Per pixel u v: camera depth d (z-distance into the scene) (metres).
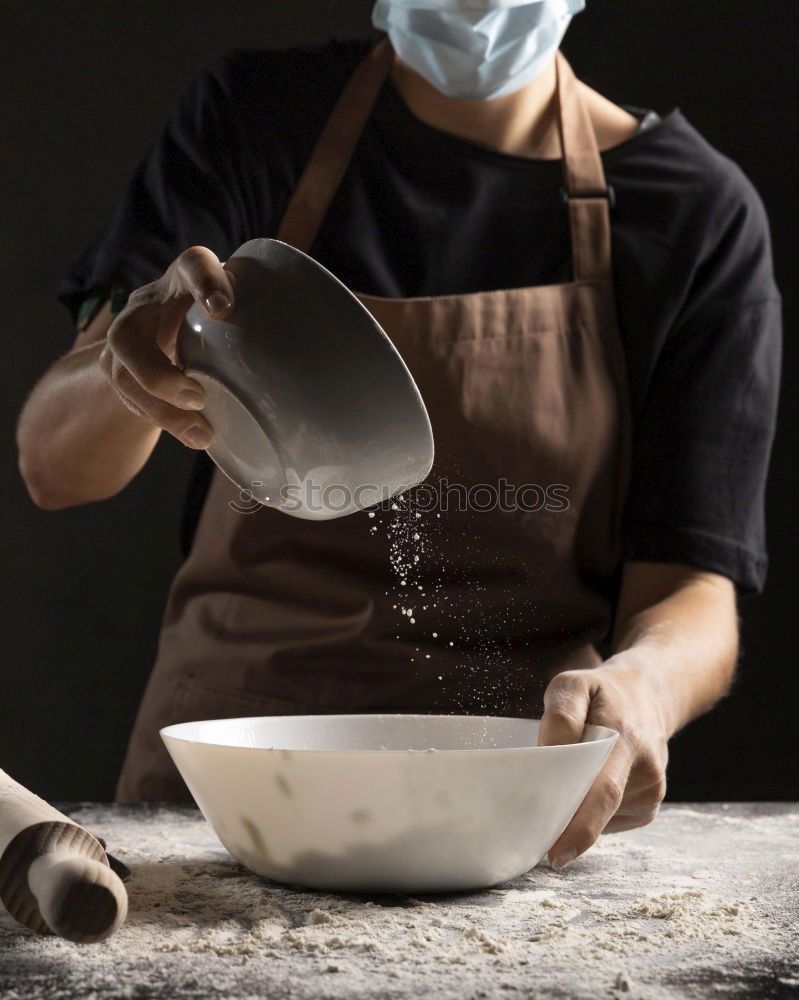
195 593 1.42
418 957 0.69
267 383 0.76
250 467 0.83
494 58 1.36
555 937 0.73
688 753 2.56
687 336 1.45
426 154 1.45
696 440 1.41
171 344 0.83
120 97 2.68
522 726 1.01
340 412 0.76
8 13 2.66
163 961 0.68
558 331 1.40
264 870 0.84
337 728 1.01
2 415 2.66
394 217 1.43
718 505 1.39
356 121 1.44
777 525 2.55
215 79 1.46
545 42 1.36
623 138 1.54
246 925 0.75
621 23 2.61
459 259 1.43
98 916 0.63
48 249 2.68
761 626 2.56
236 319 0.77
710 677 1.20
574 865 0.94
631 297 1.43
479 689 1.34
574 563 1.41
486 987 0.64
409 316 1.36
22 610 2.65
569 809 0.84
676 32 2.60
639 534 1.41
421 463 0.80
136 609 2.67
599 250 1.43
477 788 0.78
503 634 1.37
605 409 1.40
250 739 0.96
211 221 1.40
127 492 2.67
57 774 2.66
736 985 0.65
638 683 1.05
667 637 1.21
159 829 1.07
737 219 1.49
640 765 0.97
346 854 0.79
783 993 0.64
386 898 0.82
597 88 2.62
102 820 1.11
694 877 0.90
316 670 1.34
